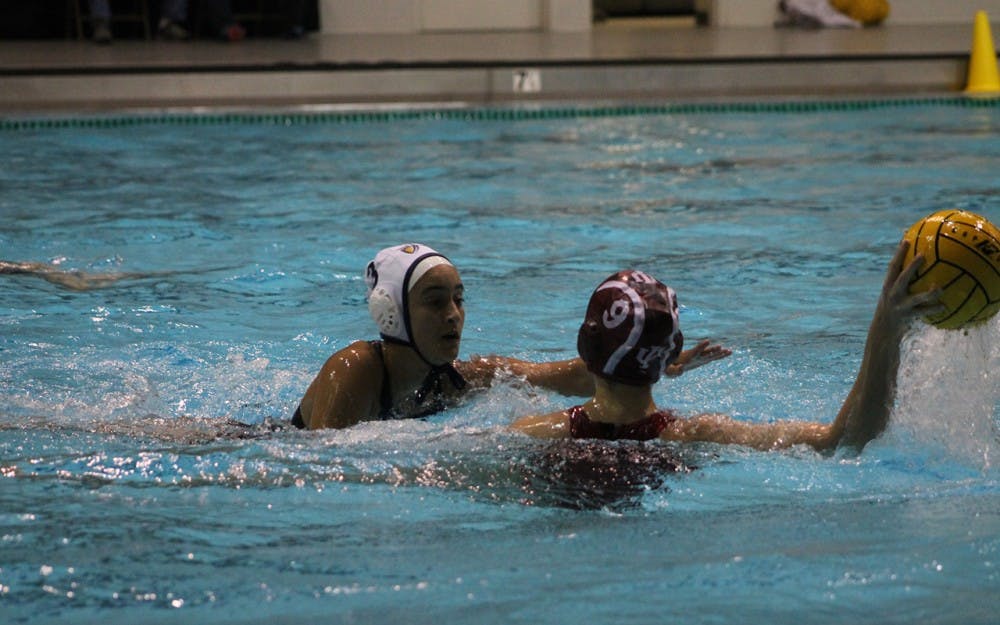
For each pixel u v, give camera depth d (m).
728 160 19.92
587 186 17.64
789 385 8.65
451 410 7.79
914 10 37.62
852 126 23.67
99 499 6.13
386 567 5.23
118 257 13.07
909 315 5.97
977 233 5.95
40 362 9.27
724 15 37.41
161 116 24.58
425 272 7.51
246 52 30.02
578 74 27.77
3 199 16.30
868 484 6.29
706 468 6.46
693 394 8.41
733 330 10.30
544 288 11.80
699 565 5.19
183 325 10.45
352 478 6.43
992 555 5.25
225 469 6.57
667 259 13.09
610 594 4.90
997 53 29.31
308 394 7.64
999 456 6.54
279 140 22.36
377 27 36.12
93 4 31.91
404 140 22.39
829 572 5.10
